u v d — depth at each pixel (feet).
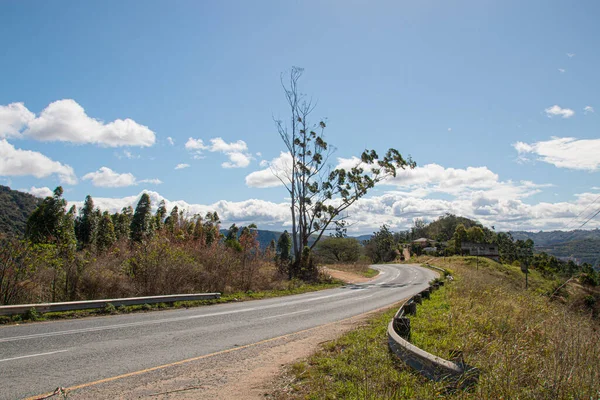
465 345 23.09
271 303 61.93
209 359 25.98
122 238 64.18
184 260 65.00
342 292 85.56
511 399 15.08
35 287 44.50
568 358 18.16
